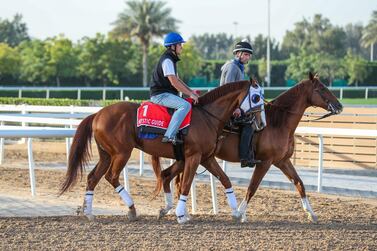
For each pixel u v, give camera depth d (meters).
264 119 9.75
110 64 60.00
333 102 10.20
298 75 75.44
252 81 9.74
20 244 7.90
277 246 7.95
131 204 9.57
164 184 9.93
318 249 7.87
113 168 9.58
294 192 12.84
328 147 17.34
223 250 7.71
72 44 60.69
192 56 68.00
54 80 60.56
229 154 10.04
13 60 58.78
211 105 9.66
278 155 9.98
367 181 14.57
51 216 9.77
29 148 12.05
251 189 9.95
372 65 74.69
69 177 9.52
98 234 8.45
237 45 10.48
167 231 8.73
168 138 9.30
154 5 68.25
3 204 10.91
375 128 16.69
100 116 9.60
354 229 9.20
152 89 9.53
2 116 15.27
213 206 10.90
